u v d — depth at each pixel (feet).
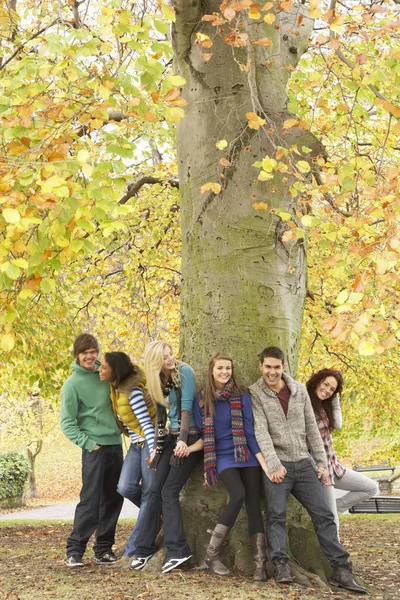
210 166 19.16
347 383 40.40
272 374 17.21
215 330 18.79
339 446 50.96
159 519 18.15
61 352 33.45
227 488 16.89
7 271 12.82
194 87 19.58
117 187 14.21
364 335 12.12
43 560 21.04
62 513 59.47
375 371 38.58
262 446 16.90
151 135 33.65
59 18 16.16
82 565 18.66
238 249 18.89
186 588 15.20
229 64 19.26
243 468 17.29
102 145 14.87
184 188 19.92
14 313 15.61
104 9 13.99
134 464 18.60
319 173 19.01
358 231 15.42
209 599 14.21
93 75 14.92
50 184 12.51
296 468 17.16
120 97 15.14
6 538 29.37
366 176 16.81
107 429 18.84
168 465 17.74
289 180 19.17
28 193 15.52
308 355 37.27
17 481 69.10
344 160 18.54
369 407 43.27
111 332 40.37
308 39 21.90
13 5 23.94
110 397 18.95
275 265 19.07
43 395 34.71
